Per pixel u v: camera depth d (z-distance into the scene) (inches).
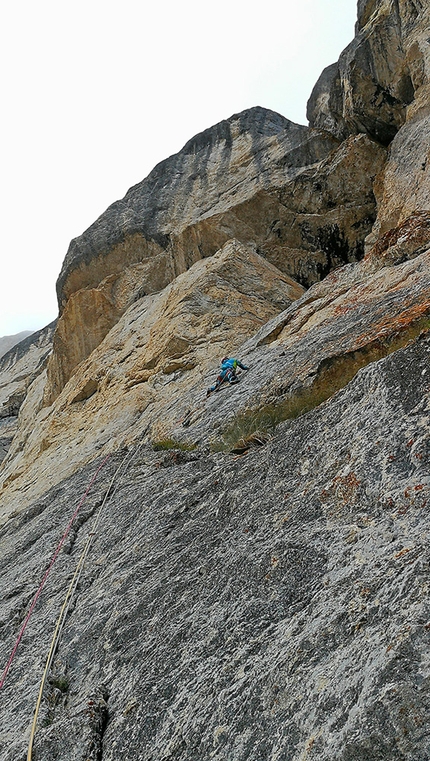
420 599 119.0
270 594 160.1
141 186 1165.1
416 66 698.8
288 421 294.5
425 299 340.5
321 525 169.0
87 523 337.1
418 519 143.2
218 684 143.6
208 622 167.9
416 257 479.8
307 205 865.5
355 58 763.4
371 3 864.9
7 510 630.5
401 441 167.6
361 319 399.5
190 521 237.3
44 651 217.2
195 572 197.0
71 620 230.4
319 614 139.0
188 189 1083.9
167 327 722.8
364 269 544.7
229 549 193.2
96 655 197.3
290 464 211.2
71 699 184.5
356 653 119.6
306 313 531.8
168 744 139.0
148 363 700.0
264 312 716.7
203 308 716.0
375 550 144.9
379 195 766.5
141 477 361.4
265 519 193.0
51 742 162.9
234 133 1149.1
